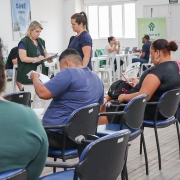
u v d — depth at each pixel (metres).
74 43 4.46
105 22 14.70
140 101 2.92
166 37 13.09
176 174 3.29
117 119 3.39
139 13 13.75
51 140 2.54
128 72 6.23
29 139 1.30
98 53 12.41
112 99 3.76
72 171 2.06
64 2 13.80
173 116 3.66
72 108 2.68
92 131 2.61
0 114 1.28
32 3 11.95
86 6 14.66
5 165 1.30
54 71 7.22
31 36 4.69
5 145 1.27
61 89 2.62
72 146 2.59
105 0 14.37
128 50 11.80
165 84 3.40
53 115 2.70
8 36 10.93
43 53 4.83
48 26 12.84
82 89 2.68
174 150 4.00
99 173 1.69
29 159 1.34
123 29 14.39
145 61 10.75
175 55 13.12
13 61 6.17
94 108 2.54
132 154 3.87
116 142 1.68
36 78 2.77
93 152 1.61
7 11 10.90
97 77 2.87
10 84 7.49
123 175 2.33
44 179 1.94
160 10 13.37
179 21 13.07
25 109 1.34
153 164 3.56
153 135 4.66
